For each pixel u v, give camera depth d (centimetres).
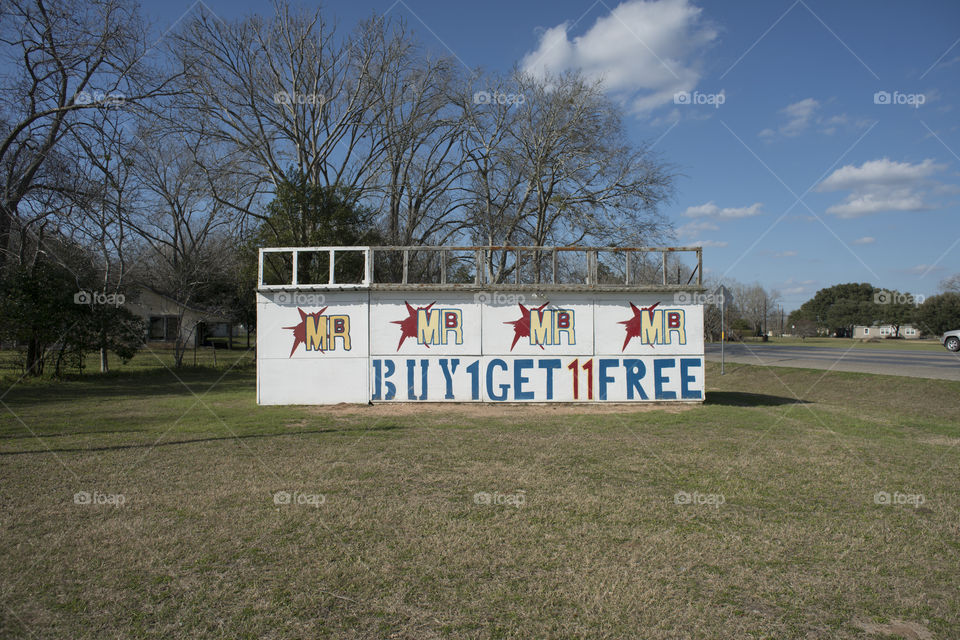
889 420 1101
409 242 3381
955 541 475
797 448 817
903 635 338
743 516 529
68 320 2047
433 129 3419
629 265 1282
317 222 2561
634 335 1254
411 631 337
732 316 7994
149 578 400
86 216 2225
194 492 587
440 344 1246
